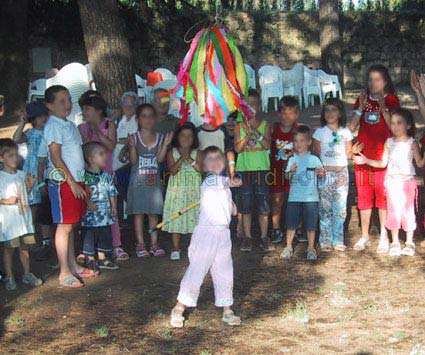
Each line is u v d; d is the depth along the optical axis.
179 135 6.10
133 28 19.38
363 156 6.31
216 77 5.35
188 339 4.46
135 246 6.71
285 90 16.52
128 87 8.78
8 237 5.45
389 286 5.40
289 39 20.56
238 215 6.80
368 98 6.39
